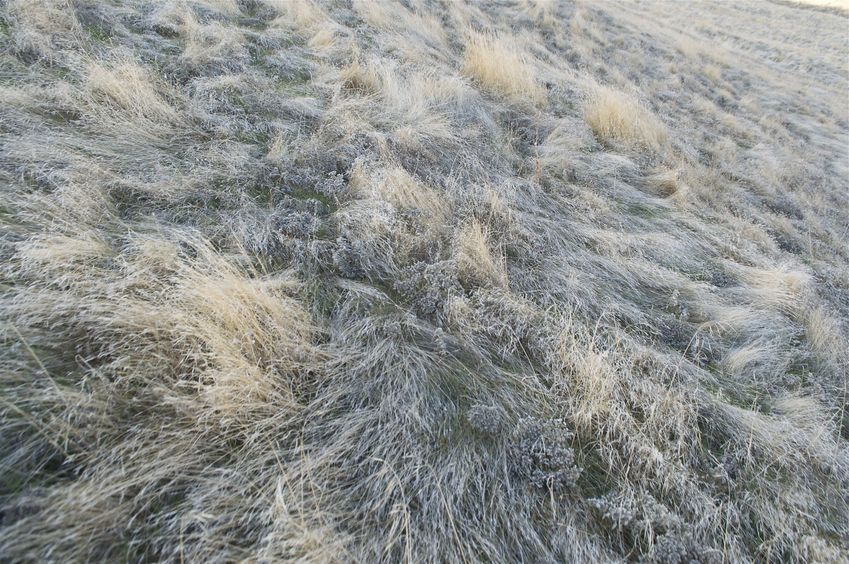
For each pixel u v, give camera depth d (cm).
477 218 425
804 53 2383
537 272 398
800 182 920
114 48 509
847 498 291
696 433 297
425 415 271
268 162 431
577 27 1295
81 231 305
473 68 753
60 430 211
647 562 234
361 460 247
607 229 489
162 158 404
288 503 220
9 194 315
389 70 626
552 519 244
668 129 856
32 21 486
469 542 226
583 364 307
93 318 253
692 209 592
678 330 383
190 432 230
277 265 342
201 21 645
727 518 255
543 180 537
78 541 186
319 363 279
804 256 618
